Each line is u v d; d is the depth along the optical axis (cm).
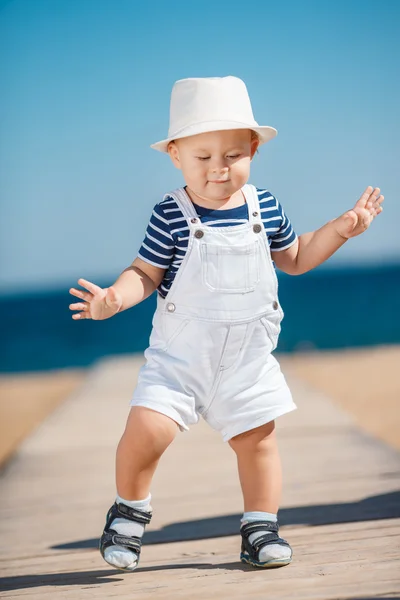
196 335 290
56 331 3844
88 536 382
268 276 296
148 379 294
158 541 359
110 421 714
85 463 554
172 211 289
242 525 306
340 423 627
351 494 415
